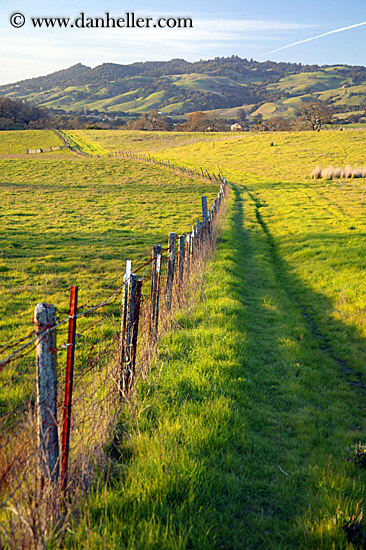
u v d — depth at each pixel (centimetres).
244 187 4075
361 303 1053
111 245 2044
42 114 16725
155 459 409
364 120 16712
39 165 5703
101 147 9275
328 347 866
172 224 2598
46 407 321
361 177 4106
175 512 360
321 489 400
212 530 348
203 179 4647
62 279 1421
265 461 462
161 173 5144
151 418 507
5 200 3428
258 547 342
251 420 545
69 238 2189
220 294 1110
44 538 306
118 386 523
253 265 1616
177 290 968
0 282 1364
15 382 668
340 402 627
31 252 1866
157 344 729
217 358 701
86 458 396
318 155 5747
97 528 327
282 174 4756
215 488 397
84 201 3478
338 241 1825
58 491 336
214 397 568
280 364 751
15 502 301
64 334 908
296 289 1316
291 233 2197
